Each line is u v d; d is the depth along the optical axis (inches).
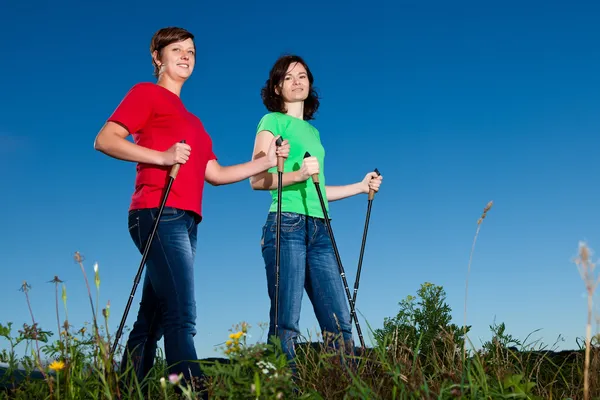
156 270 115.1
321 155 147.3
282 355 89.0
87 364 106.7
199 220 126.9
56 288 100.9
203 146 127.3
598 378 105.9
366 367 110.1
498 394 91.6
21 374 114.4
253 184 143.6
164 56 128.5
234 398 82.6
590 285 78.9
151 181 117.8
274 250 137.2
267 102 153.1
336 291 138.6
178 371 111.0
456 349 118.0
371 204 157.8
